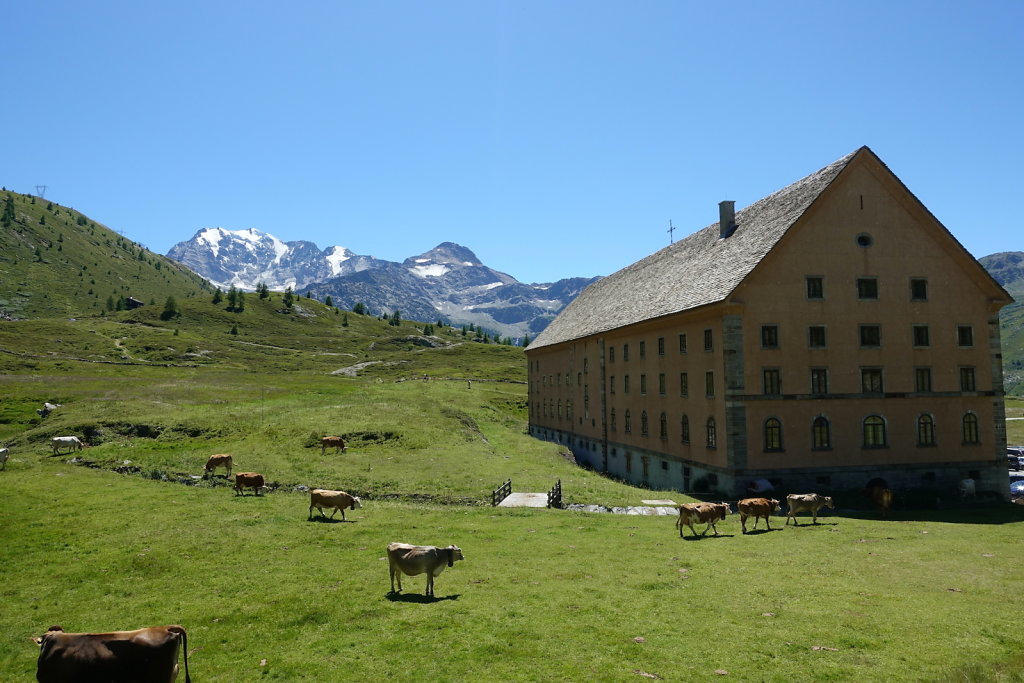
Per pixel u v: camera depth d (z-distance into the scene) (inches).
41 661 449.7
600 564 865.5
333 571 820.0
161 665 454.3
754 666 533.0
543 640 589.3
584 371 2851.9
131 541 949.8
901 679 505.7
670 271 2365.9
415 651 566.3
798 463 1669.5
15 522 1041.5
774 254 1697.8
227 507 1217.4
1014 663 519.2
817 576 804.0
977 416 1781.5
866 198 1761.8
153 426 2176.4
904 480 1722.4
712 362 1740.9
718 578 794.8
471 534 1047.0
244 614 663.1
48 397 3134.8
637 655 555.5
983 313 1813.5
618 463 2452.0
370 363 7293.3
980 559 896.3
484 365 7268.7
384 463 1797.5
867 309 1742.1
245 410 2603.3
